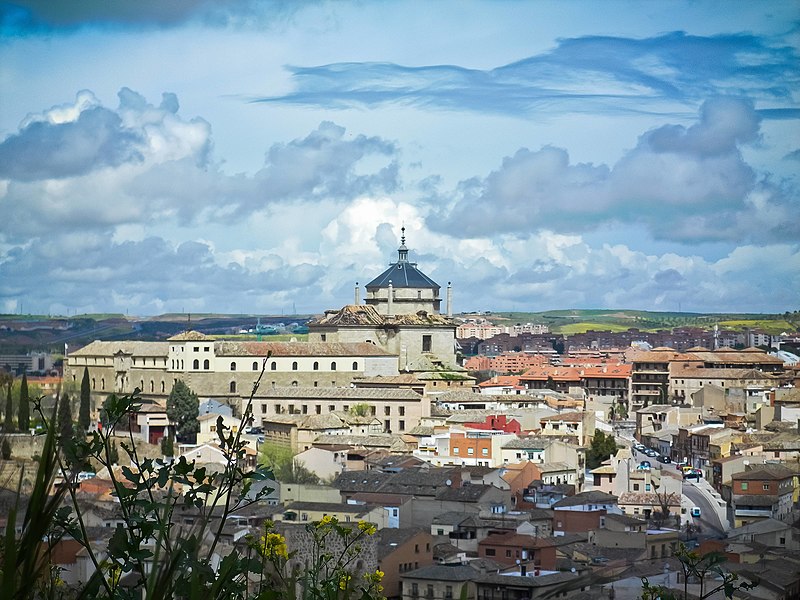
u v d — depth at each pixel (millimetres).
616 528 186125
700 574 43250
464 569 147250
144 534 21344
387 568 147625
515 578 145000
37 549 15109
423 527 184625
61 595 21375
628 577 140500
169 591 17844
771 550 175250
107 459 22062
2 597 14680
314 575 26719
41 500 15125
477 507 197375
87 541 19781
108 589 20062
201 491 23062
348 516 169750
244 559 20891
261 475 23469
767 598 137250
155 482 22812
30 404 17844
